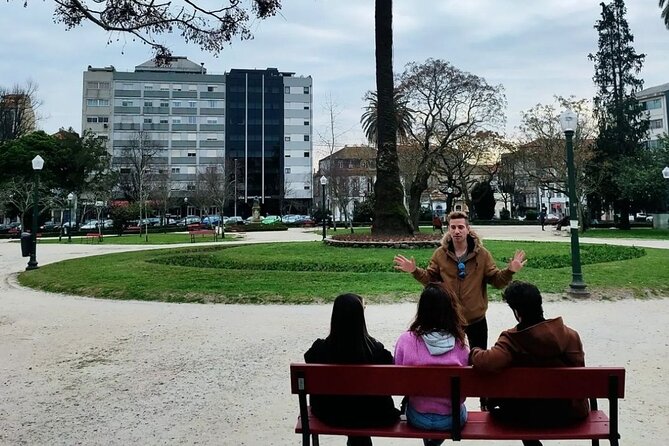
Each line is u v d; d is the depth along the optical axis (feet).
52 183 154.61
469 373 9.38
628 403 14.64
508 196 294.25
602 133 149.28
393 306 30.17
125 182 214.48
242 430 12.92
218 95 313.94
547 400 9.62
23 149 147.95
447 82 113.09
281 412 14.20
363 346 10.11
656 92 231.09
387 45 61.00
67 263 56.65
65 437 12.54
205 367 18.74
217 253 60.03
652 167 131.34
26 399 15.46
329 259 48.49
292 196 317.63
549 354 9.50
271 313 29.01
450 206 136.98
